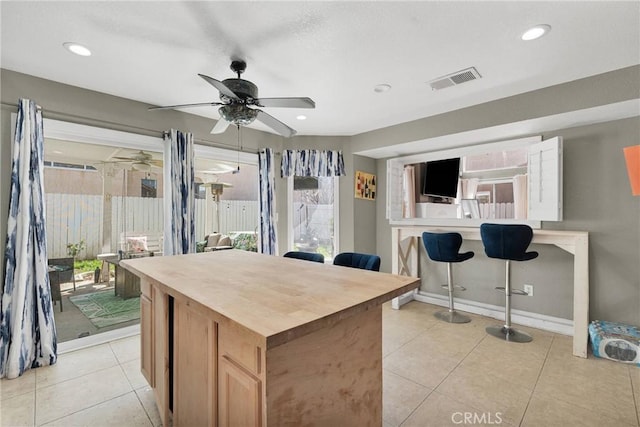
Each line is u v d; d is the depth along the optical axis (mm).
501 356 2543
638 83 2262
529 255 2852
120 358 2537
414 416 1798
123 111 2918
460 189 3990
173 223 3127
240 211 4258
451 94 2846
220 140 3672
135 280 3443
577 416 1790
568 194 3006
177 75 2451
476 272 3701
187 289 1361
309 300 1188
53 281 3037
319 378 1143
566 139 3020
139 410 1879
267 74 2439
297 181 4512
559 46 2016
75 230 3102
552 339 2891
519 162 3547
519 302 3367
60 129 2574
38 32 1857
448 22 1766
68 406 1913
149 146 3102
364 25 1797
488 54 2125
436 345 2760
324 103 3080
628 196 2717
